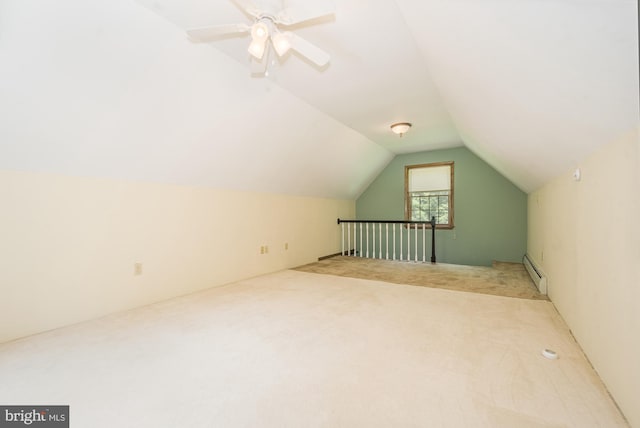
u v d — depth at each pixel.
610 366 1.30
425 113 3.36
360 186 5.77
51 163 2.00
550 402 1.23
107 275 2.34
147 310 2.45
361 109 3.23
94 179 2.27
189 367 1.52
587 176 1.64
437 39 1.59
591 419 1.14
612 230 1.31
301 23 1.72
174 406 1.21
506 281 3.41
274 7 1.50
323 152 4.09
